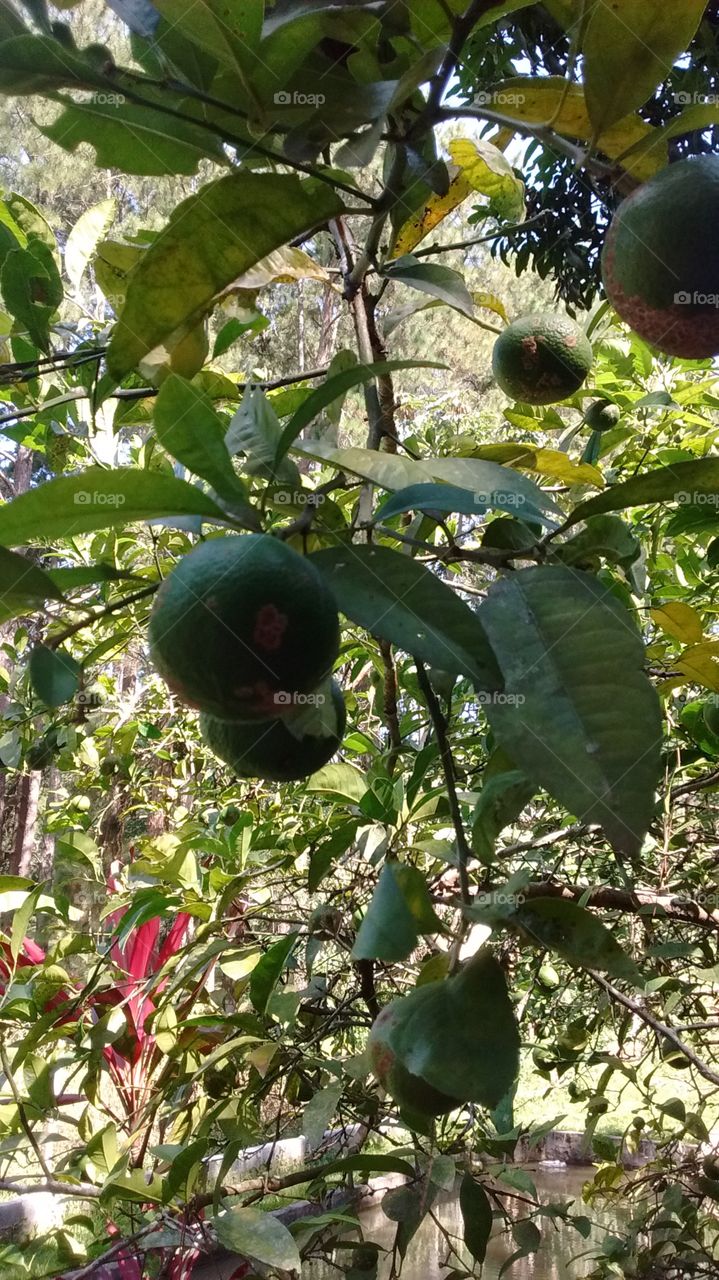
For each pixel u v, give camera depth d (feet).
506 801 1.17
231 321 1.97
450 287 1.66
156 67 1.35
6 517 0.91
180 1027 2.41
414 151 1.23
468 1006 0.98
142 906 2.49
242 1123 2.22
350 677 3.27
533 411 2.79
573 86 1.36
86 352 1.84
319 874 2.23
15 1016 2.52
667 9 1.05
